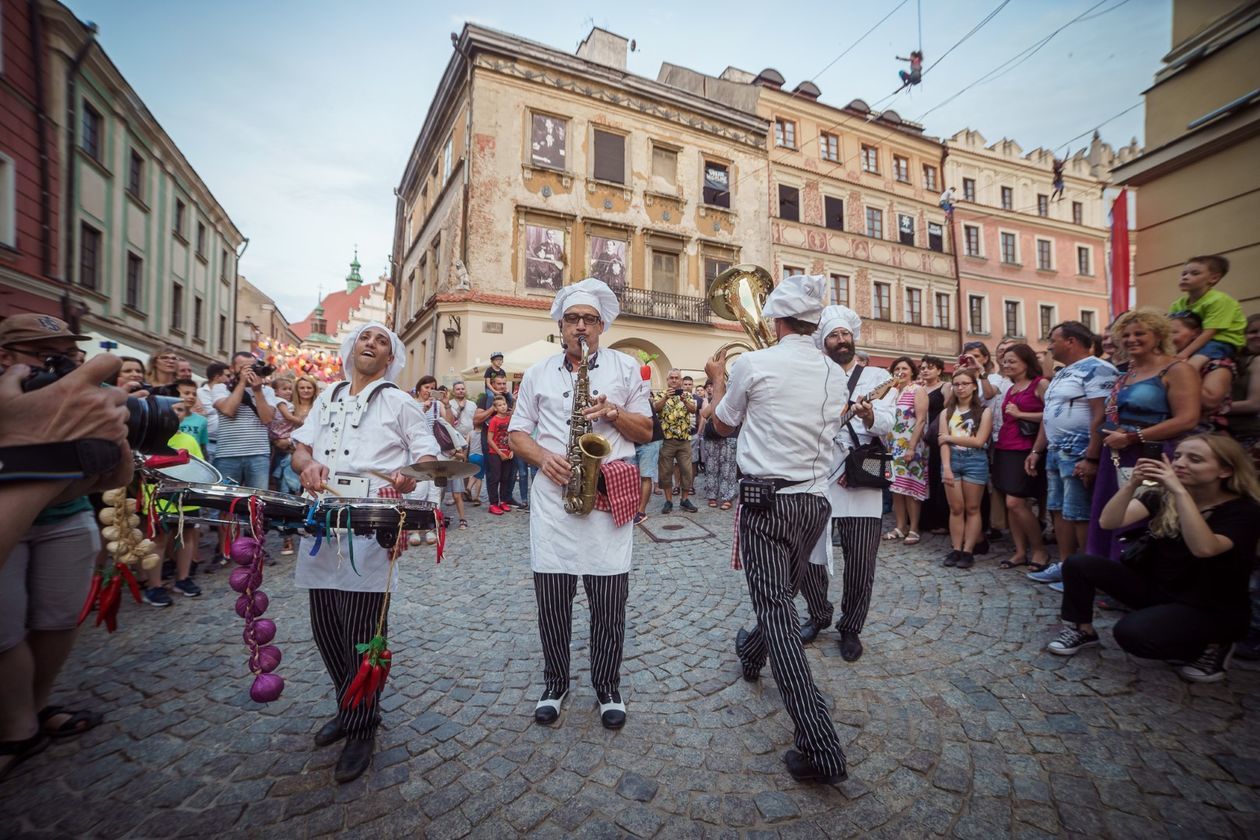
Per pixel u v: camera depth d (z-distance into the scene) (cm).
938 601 368
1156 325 308
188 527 389
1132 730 225
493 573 446
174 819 183
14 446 171
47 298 1089
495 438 707
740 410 231
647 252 1628
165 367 433
